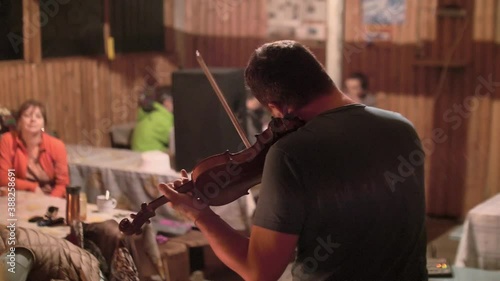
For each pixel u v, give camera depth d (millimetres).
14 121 4492
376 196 1534
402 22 5289
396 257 1592
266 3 5785
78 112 5445
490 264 3283
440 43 5203
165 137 5090
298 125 1614
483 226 3283
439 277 2609
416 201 1619
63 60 5297
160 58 6137
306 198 1501
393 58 5359
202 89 3846
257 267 1528
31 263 2434
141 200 3984
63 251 2514
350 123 1562
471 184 5273
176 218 3924
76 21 5441
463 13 5078
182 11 6156
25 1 4984
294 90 1584
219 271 4137
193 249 4238
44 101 5152
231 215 3725
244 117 4105
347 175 1509
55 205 3383
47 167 3982
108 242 2857
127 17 5891
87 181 4129
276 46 1614
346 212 1517
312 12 5582
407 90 5348
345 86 5211
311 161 1499
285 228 1507
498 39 5027
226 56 6051
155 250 3211
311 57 1616
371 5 5367
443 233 5062
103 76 5641
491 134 5145
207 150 3904
